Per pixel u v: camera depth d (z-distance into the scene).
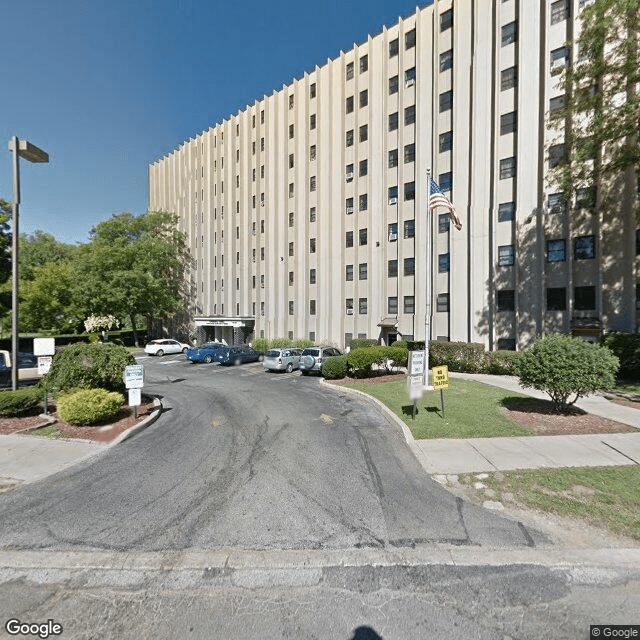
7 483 6.45
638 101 13.48
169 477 6.70
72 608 3.68
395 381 16.56
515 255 22.16
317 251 31.55
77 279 37.03
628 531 4.81
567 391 9.98
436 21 24.94
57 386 10.62
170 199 50.88
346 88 29.77
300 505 5.65
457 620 3.47
